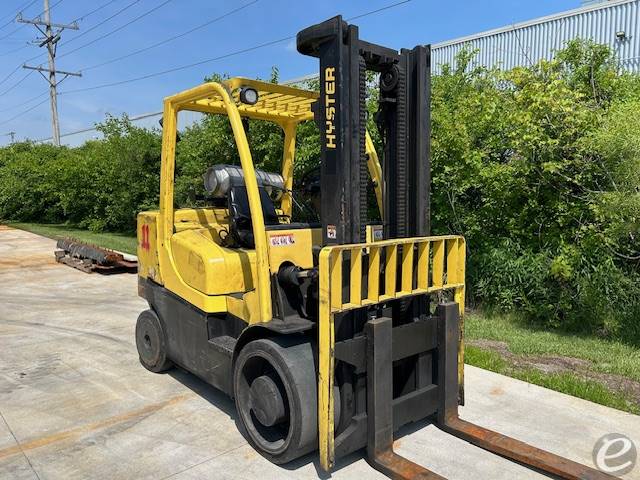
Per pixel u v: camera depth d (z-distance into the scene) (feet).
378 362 10.42
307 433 10.27
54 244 50.93
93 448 11.69
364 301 10.21
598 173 19.69
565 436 12.07
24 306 25.99
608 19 51.80
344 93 10.37
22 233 61.62
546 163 20.16
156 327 15.56
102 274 35.06
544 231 22.09
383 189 12.69
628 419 12.87
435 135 23.82
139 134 55.72
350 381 10.71
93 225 62.03
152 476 10.57
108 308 25.49
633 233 18.97
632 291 19.65
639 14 49.67
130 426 12.73
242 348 11.66
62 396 14.57
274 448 10.85
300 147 27.07
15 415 13.37
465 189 24.00
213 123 34.32
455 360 12.30
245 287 13.09
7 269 37.06
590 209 19.74
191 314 13.69
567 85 21.94
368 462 10.84
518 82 22.12
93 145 81.05
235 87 11.76
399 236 12.35
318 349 10.78
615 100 21.40
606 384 15.01
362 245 10.02
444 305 11.98
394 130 12.17
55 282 32.35
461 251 12.28
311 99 13.47
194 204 18.19
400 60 11.93
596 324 19.98
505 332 20.11
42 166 76.84
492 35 60.80
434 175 24.13
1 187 78.02
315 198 14.96
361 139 11.23
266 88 12.15
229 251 13.15
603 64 24.22
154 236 15.48
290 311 11.25
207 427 12.64
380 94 12.19
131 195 55.52
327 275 9.54
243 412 11.66
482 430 11.84
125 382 15.55
